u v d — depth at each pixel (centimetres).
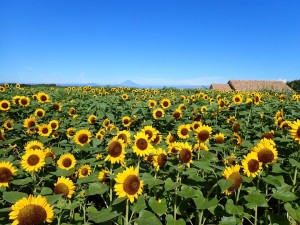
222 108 479
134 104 574
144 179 176
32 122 359
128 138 216
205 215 184
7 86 977
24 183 189
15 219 134
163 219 192
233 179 169
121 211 164
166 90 1200
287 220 173
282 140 244
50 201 151
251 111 450
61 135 385
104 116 459
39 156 198
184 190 173
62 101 708
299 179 200
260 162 183
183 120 452
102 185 179
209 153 217
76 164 232
